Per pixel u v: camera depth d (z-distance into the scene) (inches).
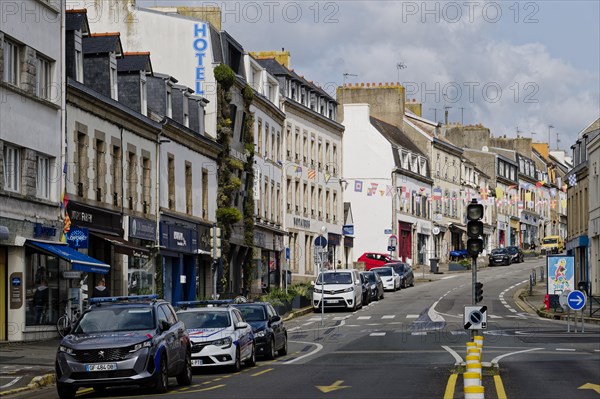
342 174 3735.2
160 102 1995.6
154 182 1931.6
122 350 855.7
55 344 1355.8
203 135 2245.3
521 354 1291.8
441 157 4453.7
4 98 1333.7
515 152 5511.8
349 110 3949.3
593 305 2329.0
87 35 1637.6
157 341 879.1
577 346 1432.1
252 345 1190.9
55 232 1462.8
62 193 1494.8
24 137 1389.0
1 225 1311.5
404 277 3053.6
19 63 1393.9
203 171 2273.6
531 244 5383.9
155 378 866.8
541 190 5994.1
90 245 1626.5
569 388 887.7
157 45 2410.2
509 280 3380.9
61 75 1502.2
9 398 866.1
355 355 1323.8
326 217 3533.5
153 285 1931.6
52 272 1469.0
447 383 930.7
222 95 2431.1
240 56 2694.4
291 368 1138.0
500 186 5231.3
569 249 3043.8
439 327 1823.3
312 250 3371.1
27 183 1395.2
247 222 2637.8
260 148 2815.0
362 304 2432.3
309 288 2487.7
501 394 834.2
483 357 1238.9
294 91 3238.2
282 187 3075.8
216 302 1211.2
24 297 1370.6
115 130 1728.6
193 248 2177.7
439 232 4330.7
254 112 2741.1
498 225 5098.4
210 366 1139.9
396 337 1624.0
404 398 812.0
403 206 3976.4
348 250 3777.1
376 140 3919.8
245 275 2650.1
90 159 1615.4
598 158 2534.5
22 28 1386.6
